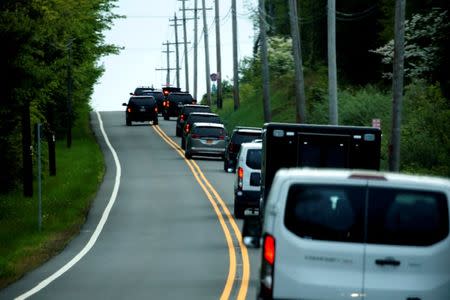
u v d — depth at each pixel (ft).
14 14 265.75
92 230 248.11
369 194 89.20
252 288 156.56
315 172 90.79
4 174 337.72
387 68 513.04
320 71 563.89
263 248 90.79
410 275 88.79
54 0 344.90
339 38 542.16
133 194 329.93
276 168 190.08
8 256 200.54
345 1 543.80
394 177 89.45
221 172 403.95
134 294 150.00
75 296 147.74
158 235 236.43
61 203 308.19
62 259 196.85
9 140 337.72
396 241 88.84
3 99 269.44
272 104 596.70
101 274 173.78
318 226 89.51
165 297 146.82
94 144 544.21
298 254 89.40
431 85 388.57
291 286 89.40
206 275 172.24
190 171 405.80
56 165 448.24
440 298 88.53
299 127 189.78
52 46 337.11
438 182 89.15
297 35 401.70
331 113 346.74
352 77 540.11
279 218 89.86
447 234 88.69
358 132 189.98
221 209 288.92
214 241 224.53
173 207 295.07
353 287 88.89
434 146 338.95
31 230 249.14
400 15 291.17
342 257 89.04
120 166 427.74
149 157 469.16
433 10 409.69
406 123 383.24
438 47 392.47
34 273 176.04
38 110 391.86
